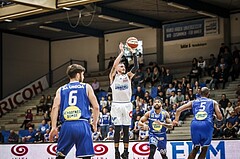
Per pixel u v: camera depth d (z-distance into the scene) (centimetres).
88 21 2359
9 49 2581
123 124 895
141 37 2483
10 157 1409
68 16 2059
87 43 2683
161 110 1056
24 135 2030
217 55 2241
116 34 2569
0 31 2534
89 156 595
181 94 1859
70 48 2747
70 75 624
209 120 900
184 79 1930
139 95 1955
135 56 898
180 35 2359
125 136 900
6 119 2409
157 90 1972
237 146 1183
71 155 1286
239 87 1764
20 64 2638
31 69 2695
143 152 1248
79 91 608
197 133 902
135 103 1878
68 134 594
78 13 2031
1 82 2531
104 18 2136
